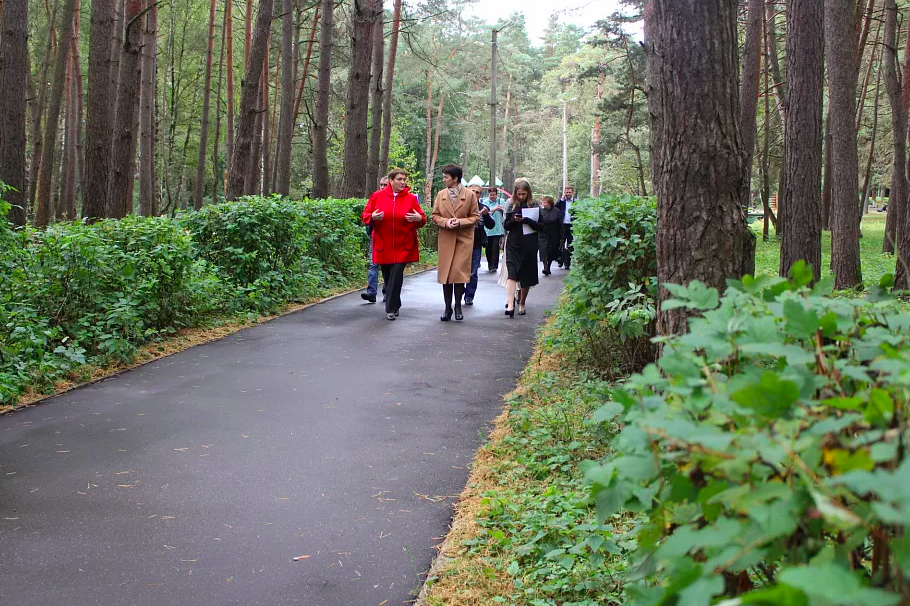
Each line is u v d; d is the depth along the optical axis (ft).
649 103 19.79
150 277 30.76
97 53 42.98
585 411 21.44
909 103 71.10
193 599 11.73
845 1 46.44
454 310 39.19
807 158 37.17
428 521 14.73
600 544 12.62
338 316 39.22
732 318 6.36
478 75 238.27
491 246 63.82
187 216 40.73
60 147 137.90
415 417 21.56
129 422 20.58
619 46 138.21
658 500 6.42
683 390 5.85
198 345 31.04
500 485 16.60
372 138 83.46
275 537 13.91
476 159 300.20
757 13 56.80
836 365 5.81
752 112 57.77
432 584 12.23
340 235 54.13
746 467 4.80
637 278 26.22
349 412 21.91
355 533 14.14
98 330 27.30
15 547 13.30
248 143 57.00
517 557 13.15
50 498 15.46
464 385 25.32
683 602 4.59
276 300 40.70
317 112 72.33
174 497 15.62
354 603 11.73
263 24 56.18
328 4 71.61
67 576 12.35
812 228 37.32
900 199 57.57
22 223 40.42
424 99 222.69
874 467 4.60
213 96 168.76
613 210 26.45
